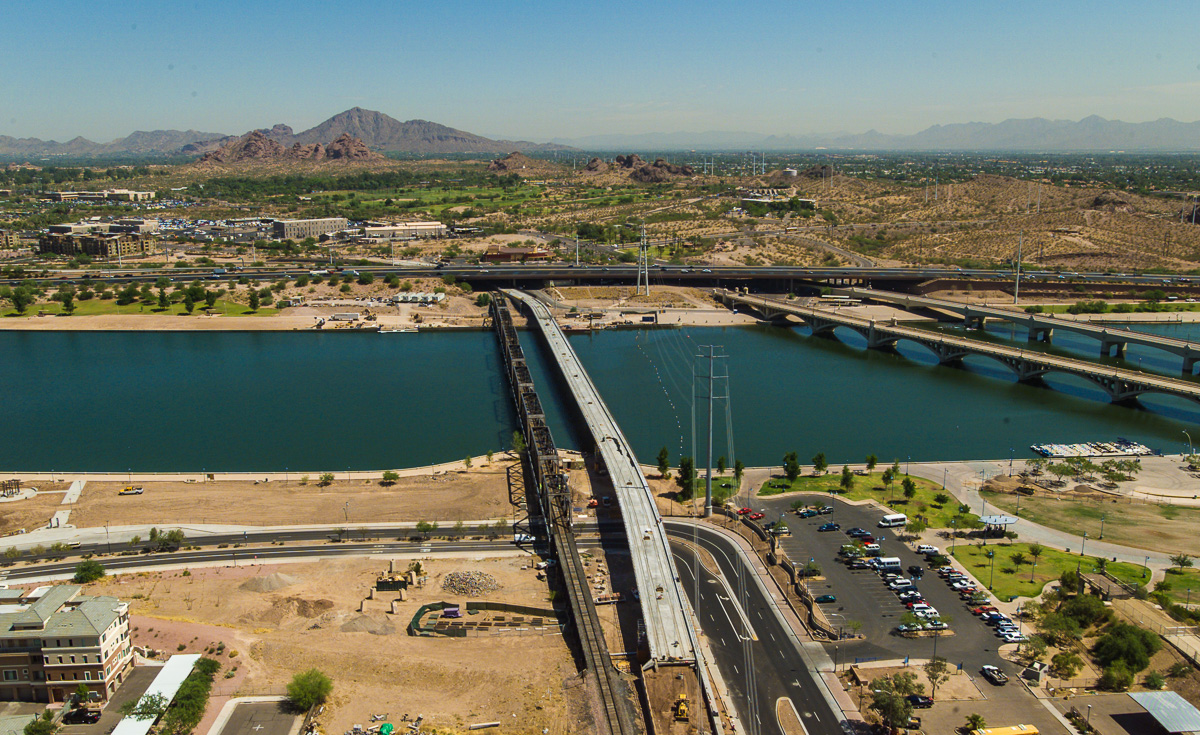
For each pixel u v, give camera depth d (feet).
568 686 585.22
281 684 590.96
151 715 545.03
